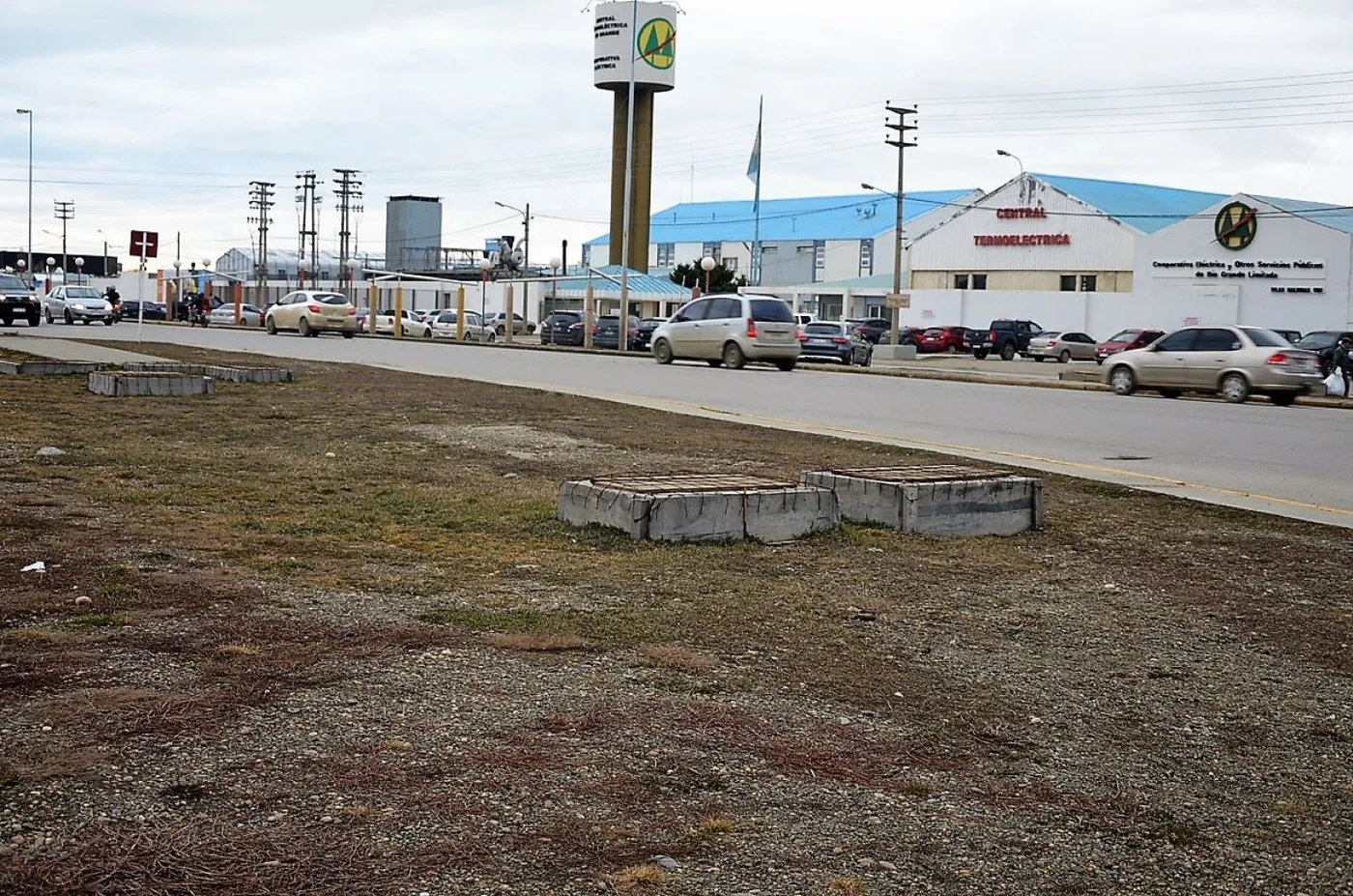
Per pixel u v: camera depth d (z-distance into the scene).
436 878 3.64
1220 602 7.74
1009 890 3.79
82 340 34.75
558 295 78.38
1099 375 39.88
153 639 5.75
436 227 114.94
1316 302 60.47
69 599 6.37
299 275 102.12
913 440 16.30
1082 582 8.16
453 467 12.12
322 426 15.09
